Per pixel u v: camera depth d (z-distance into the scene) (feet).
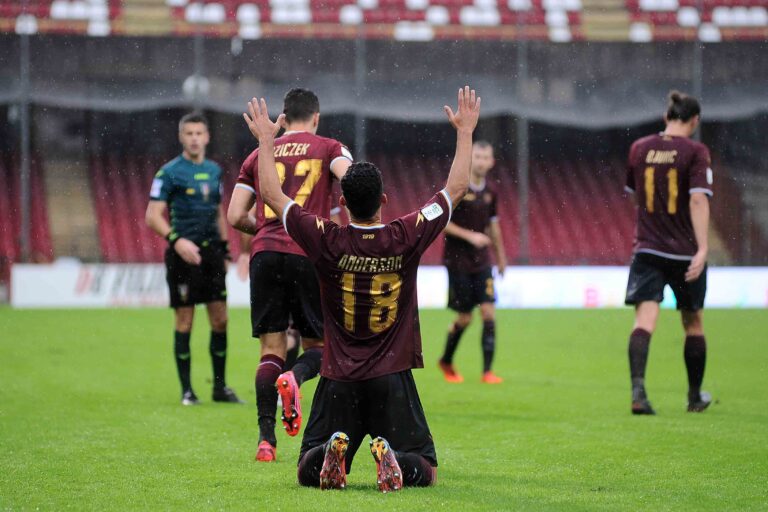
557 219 400.88
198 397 109.40
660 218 94.32
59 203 383.86
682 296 94.53
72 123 402.52
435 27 380.37
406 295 56.39
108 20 368.48
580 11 385.70
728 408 98.58
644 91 377.50
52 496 56.65
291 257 69.36
